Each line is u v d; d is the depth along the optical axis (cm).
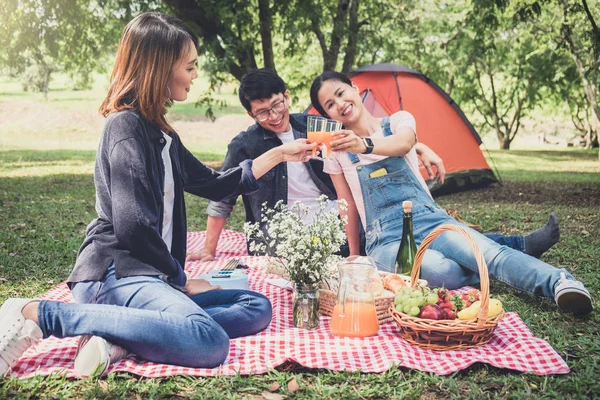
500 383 265
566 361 289
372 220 421
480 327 290
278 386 258
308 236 323
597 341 311
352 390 260
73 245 585
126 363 274
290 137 483
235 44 1104
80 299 289
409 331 300
